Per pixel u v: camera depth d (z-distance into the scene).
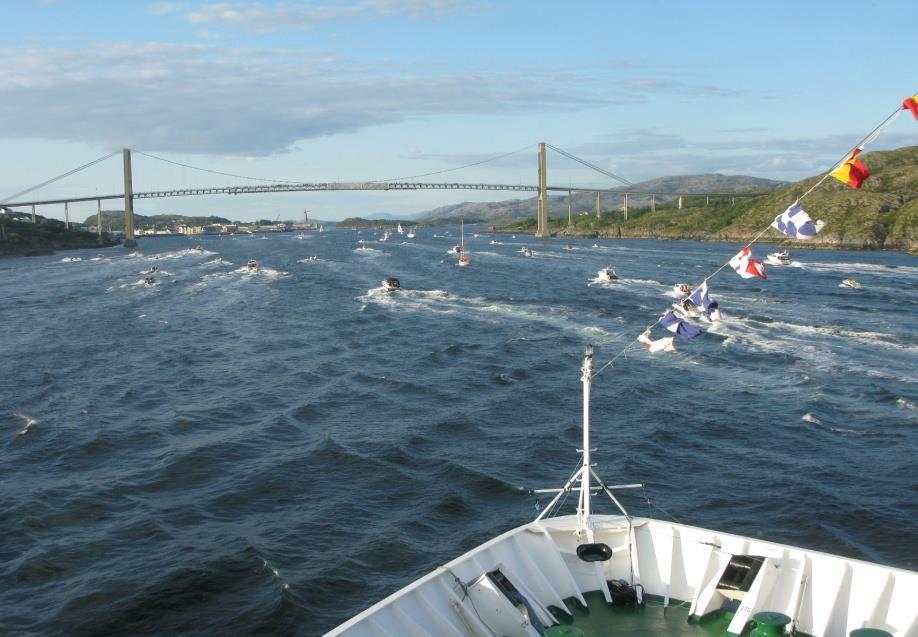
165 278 117.50
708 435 38.84
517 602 12.38
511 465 34.69
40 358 58.34
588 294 94.56
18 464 34.97
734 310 78.75
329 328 70.69
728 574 13.20
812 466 34.25
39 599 23.38
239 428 40.28
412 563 25.77
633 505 30.31
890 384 48.12
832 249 188.38
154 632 21.75
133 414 42.91
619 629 12.74
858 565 13.14
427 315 78.12
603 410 43.34
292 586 23.95
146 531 27.92
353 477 33.22
